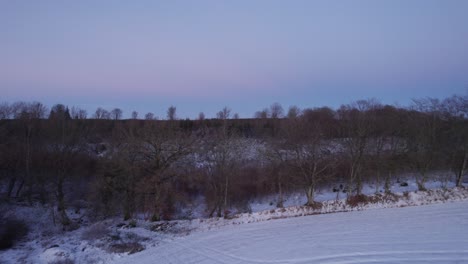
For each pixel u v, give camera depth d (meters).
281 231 35.59
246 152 58.28
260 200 54.66
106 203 44.88
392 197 45.44
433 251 25.86
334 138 55.72
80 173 51.47
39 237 38.56
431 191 46.56
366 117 51.50
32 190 51.69
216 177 48.62
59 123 51.88
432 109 56.66
